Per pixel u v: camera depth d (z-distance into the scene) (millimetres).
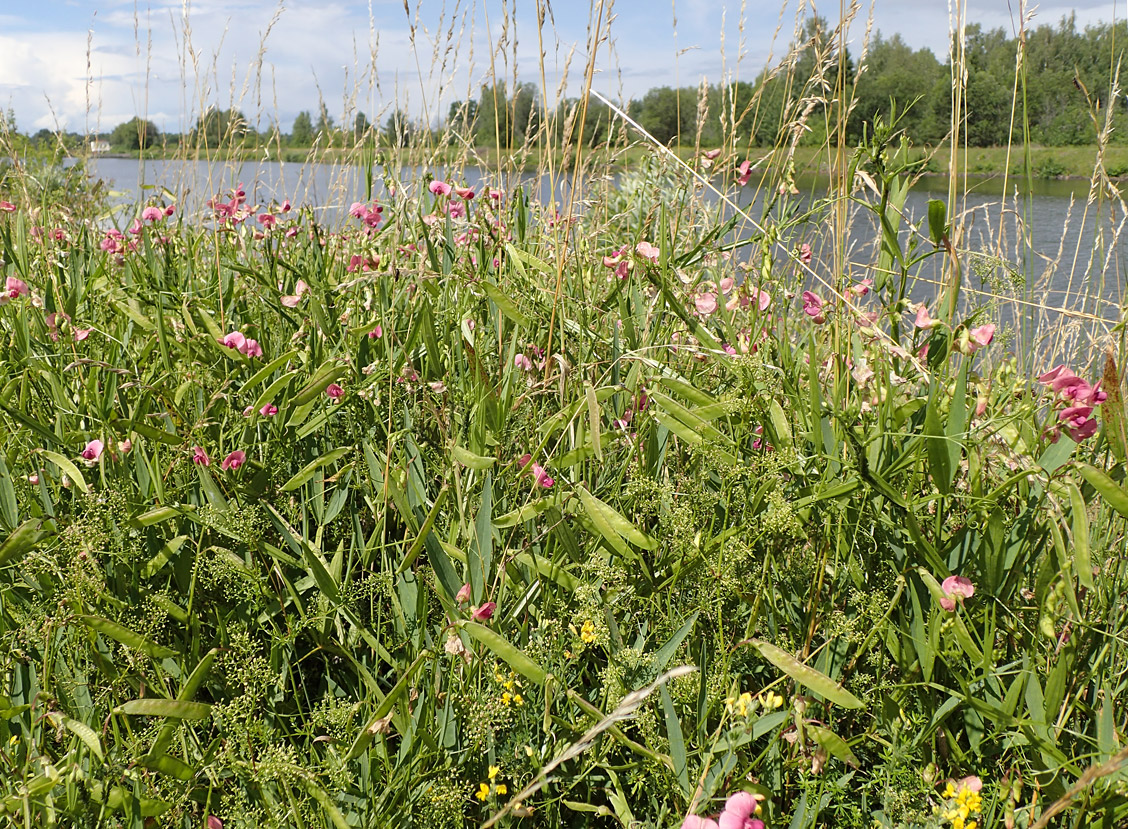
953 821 1338
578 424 1929
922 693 1605
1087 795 1328
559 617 1653
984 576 1588
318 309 2432
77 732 1291
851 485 1563
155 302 2783
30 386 2357
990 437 1677
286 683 1808
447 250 2684
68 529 1631
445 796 1348
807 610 1706
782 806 1520
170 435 1979
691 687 1520
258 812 1356
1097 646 1574
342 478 2205
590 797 1562
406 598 1784
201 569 1837
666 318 2459
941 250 1784
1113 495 1367
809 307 2123
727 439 1765
